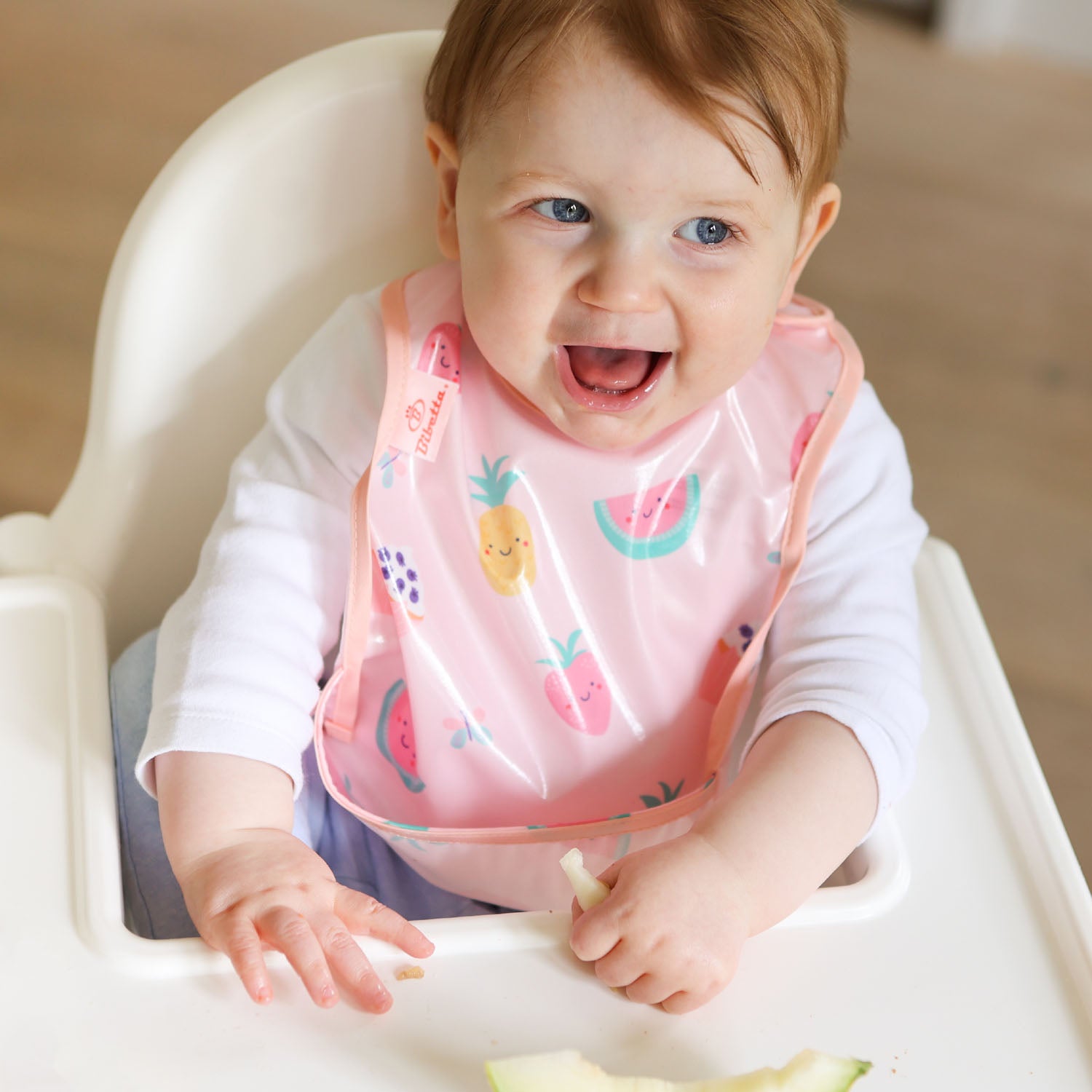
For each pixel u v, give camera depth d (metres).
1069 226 2.15
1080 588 1.64
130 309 0.82
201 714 0.68
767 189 0.67
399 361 0.77
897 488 0.81
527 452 0.78
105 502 0.85
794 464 0.79
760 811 0.67
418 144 0.82
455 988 0.60
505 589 0.78
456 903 0.81
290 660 0.72
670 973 0.60
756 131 0.65
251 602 0.73
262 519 0.76
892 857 0.68
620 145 0.63
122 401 0.84
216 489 0.87
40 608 0.78
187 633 0.72
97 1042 0.57
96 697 0.73
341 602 0.78
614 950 0.61
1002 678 0.81
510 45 0.65
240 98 0.81
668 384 0.71
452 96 0.71
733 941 0.62
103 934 0.61
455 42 0.71
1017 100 2.40
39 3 2.33
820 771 0.68
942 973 0.63
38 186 1.98
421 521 0.78
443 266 0.81
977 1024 0.61
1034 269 2.07
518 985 0.61
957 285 2.02
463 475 0.78
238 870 0.63
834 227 2.09
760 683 0.82
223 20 2.35
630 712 0.79
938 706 0.79
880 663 0.73
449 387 0.78
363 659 0.78
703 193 0.65
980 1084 0.59
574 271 0.67
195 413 0.85
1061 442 1.81
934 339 1.93
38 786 0.68
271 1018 0.59
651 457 0.78
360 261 0.85
